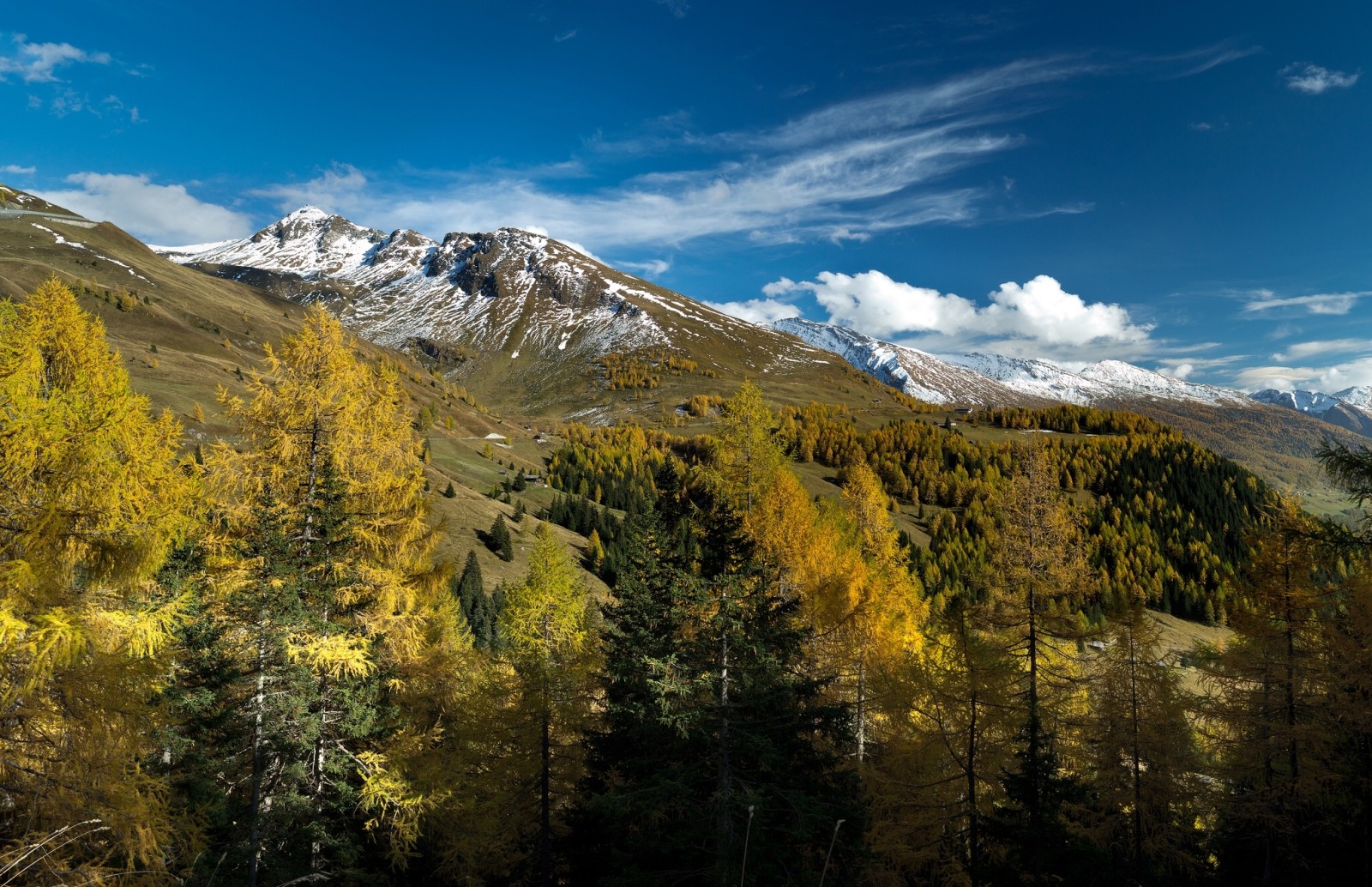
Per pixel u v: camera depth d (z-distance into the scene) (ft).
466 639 114.32
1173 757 70.44
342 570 53.62
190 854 37.58
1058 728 69.82
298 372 59.06
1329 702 61.31
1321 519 42.93
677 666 51.83
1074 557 74.18
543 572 101.45
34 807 31.42
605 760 59.06
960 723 63.31
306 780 48.93
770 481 101.45
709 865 46.52
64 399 35.68
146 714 35.27
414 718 63.31
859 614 77.97
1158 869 66.59
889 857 64.80
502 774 64.34
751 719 51.65
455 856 61.31
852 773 54.95
